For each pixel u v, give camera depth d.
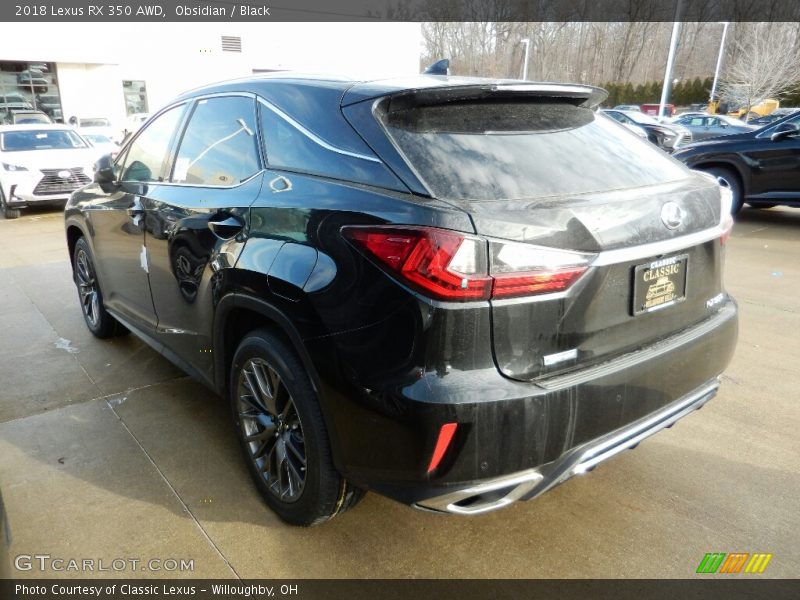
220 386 2.71
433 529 2.40
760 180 8.20
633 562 2.22
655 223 2.05
